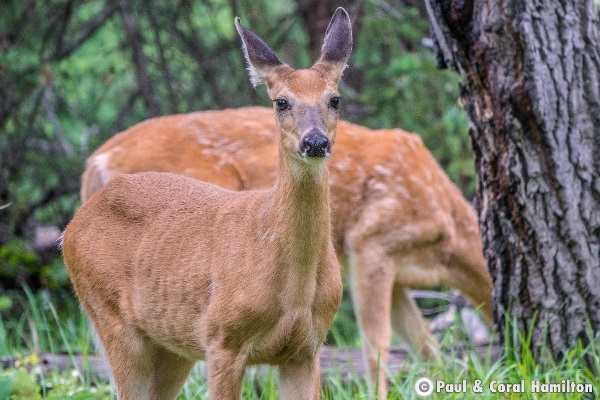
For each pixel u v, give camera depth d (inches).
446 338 477.7
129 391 370.0
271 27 850.1
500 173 418.9
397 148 517.0
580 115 404.8
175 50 816.3
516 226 418.9
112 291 370.6
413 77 677.3
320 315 335.6
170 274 352.2
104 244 374.9
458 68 424.8
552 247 411.5
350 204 507.8
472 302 526.9
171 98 785.6
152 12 792.3
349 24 354.3
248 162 494.9
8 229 759.7
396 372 486.0
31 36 784.9
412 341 514.3
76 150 786.8
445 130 671.8
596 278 410.3
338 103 337.4
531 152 408.5
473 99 423.8
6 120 779.4
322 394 410.6
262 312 326.6
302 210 322.0
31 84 714.8
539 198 410.3
